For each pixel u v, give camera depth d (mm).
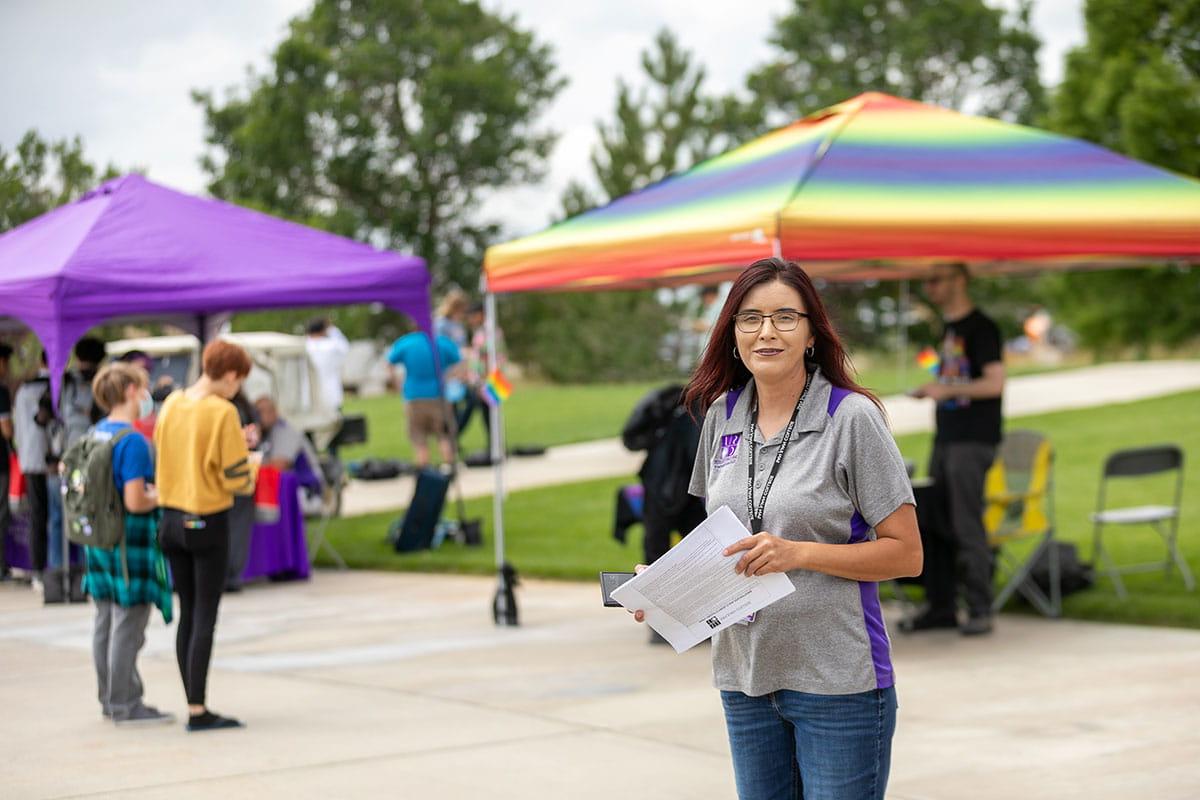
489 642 9672
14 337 13977
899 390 29266
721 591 3434
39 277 10461
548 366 43062
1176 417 21062
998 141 9641
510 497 17328
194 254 11297
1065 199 8828
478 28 56219
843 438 3516
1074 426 20781
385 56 53406
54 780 6422
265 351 15219
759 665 3570
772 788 3678
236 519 12133
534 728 7199
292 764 6605
